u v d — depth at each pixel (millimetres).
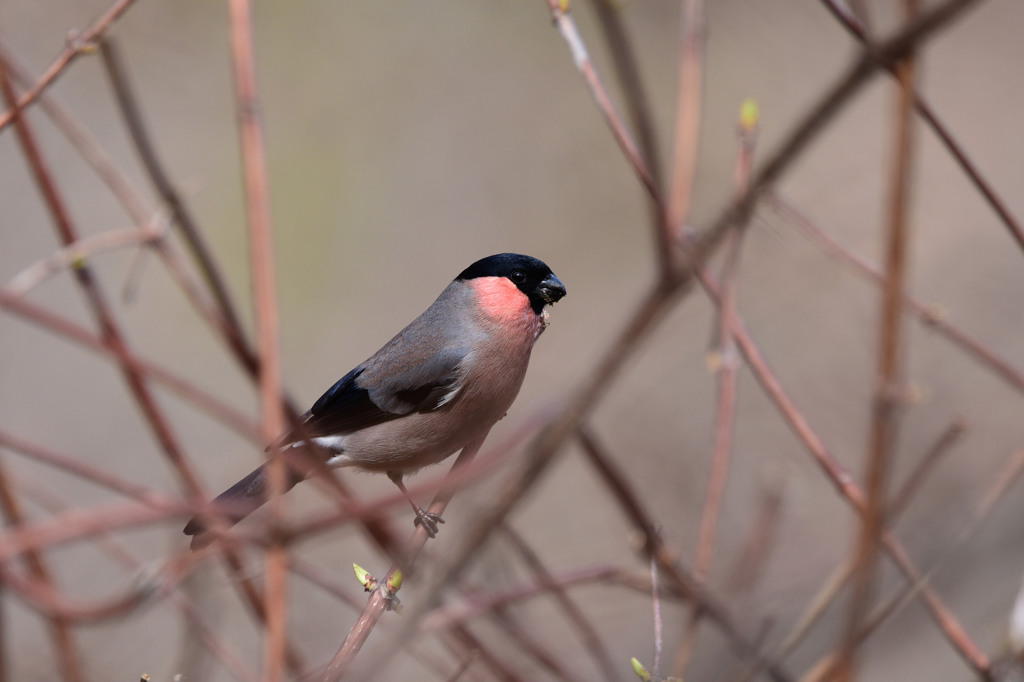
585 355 14641
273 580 6418
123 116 8234
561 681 7945
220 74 14906
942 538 10641
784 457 13227
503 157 16375
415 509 7605
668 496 13180
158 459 14648
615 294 15570
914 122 5117
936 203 14922
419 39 16281
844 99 5137
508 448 5734
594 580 7613
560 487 13484
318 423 8883
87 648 10656
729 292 6953
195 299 8391
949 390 13273
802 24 14719
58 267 7750
